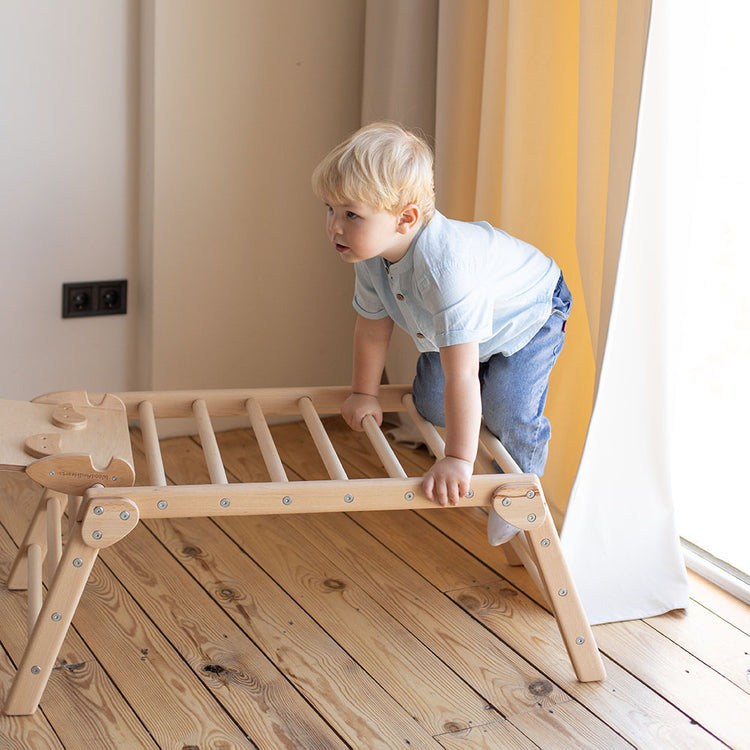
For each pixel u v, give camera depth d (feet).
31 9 6.24
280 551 5.67
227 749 4.04
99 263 6.93
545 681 4.62
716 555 5.79
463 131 6.33
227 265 7.18
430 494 4.24
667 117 4.70
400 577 5.47
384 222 4.20
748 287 6.11
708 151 5.79
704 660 4.87
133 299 7.12
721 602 5.42
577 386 5.72
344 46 7.20
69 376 7.04
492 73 5.87
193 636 4.80
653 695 4.57
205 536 5.77
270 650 4.73
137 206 6.95
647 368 4.99
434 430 5.01
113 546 5.58
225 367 7.40
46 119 6.48
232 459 6.92
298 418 7.68
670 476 5.21
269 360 7.57
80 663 4.52
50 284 6.78
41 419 4.42
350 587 5.33
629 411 5.03
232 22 6.72
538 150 5.69
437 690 4.50
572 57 5.60
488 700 4.45
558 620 4.51
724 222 5.96
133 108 6.75
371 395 5.16
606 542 5.16
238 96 6.89
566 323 5.66
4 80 6.28
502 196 5.81
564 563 4.45
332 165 4.12
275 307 7.48
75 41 6.43
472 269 4.30
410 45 6.54
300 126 7.19
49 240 6.70
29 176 6.52
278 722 4.22
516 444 4.94
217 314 7.25
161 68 6.55
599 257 5.17
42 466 3.95
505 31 5.79
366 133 4.20
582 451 5.20
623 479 5.12
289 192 7.28
